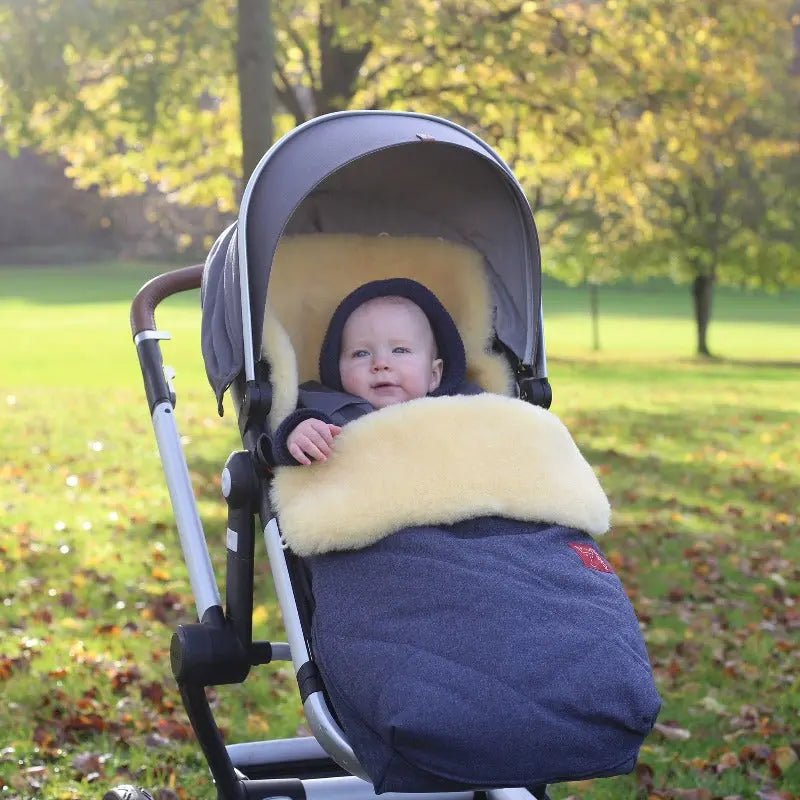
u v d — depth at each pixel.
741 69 13.18
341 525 2.75
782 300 55.91
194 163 14.57
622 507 9.93
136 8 10.77
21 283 48.78
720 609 6.71
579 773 2.45
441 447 2.88
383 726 2.41
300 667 2.74
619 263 29.89
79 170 14.55
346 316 3.44
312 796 3.20
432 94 12.66
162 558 7.54
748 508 10.10
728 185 28.02
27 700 4.95
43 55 10.55
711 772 4.50
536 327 3.60
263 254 3.11
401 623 2.57
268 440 3.00
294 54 13.91
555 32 12.57
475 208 3.76
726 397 20.70
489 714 2.40
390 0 11.30
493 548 2.74
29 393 17.62
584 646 2.52
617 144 12.91
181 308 38.66
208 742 3.15
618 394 20.94
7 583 6.81
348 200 3.84
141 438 13.23
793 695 5.29
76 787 4.19
